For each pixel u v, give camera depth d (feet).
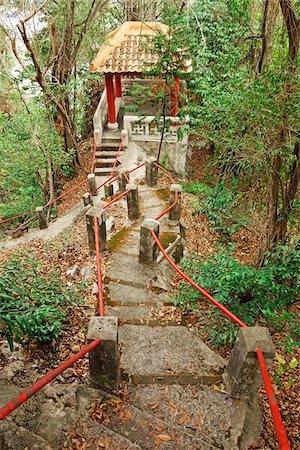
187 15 37.11
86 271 22.07
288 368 16.24
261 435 12.57
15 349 15.01
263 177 22.31
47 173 42.60
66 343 15.92
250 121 18.48
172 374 14.26
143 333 16.49
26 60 38.88
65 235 29.50
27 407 12.23
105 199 35.06
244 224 30.58
